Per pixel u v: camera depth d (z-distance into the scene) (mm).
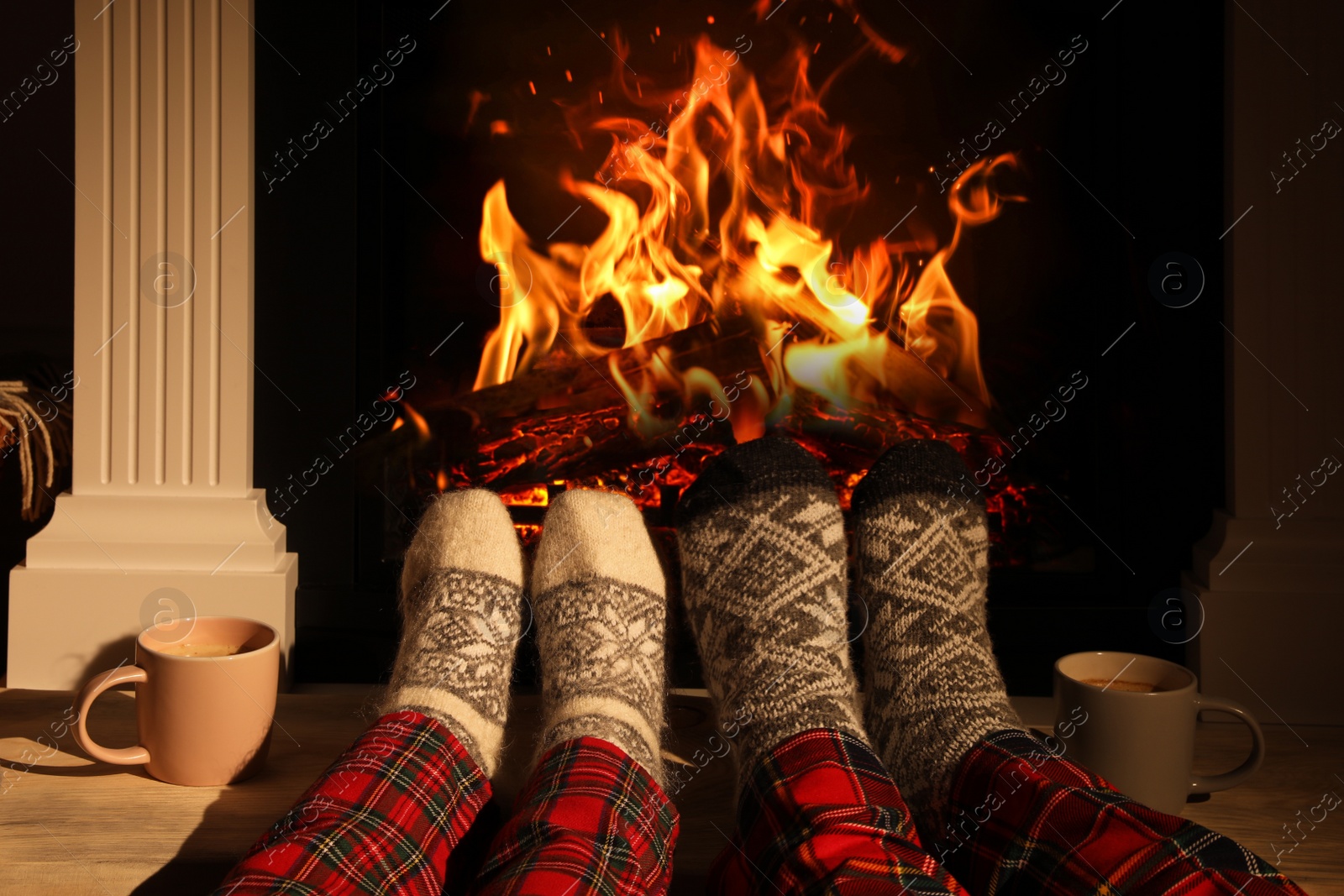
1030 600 1146
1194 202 1084
